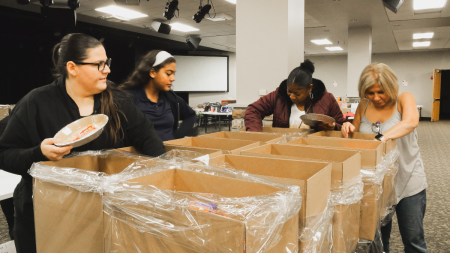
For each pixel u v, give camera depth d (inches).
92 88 39.1
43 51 295.9
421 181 54.1
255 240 18.9
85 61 37.5
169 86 63.7
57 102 38.9
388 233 63.9
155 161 33.8
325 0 210.7
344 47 437.4
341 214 30.6
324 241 28.8
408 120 48.9
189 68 455.8
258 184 25.4
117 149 40.0
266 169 33.8
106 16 258.8
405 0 210.8
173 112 67.8
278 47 112.7
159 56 61.1
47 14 184.1
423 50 465.7
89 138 32.1
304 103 69.9
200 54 466.3
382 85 51.8
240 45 119.0
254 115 71.2
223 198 23.4
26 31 271.9
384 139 45.8
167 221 20.8
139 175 27.5
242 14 117.8
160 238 21.1
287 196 22.3
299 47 123.3
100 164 38.1
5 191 48.2
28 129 37.2
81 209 25.7
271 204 21.2
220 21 276.8
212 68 468.8
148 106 62.4
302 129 60.4
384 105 56.2
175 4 199.5
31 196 37.0
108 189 23.6
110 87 43.1
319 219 27.2
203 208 21.6
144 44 385.7
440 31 315.9
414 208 54.2
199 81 462.9
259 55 115.9
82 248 26.0
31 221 37.9
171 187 30.5
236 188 26.5
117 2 185.0
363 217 37.4
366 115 58.9
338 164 30.2
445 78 536.4
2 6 223.3
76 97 39.8
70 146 31.7
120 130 42.0
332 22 277.4
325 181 28.3
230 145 46.1
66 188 26.5
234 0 213.5
